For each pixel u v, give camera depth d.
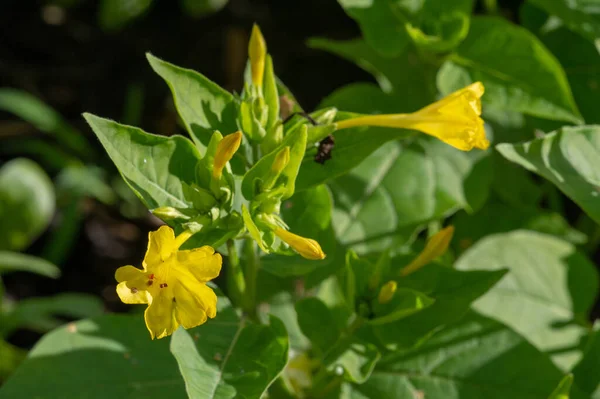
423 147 0.84
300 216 0.75
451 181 0.84
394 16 0.85
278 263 0.75
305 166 0.74
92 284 1.09
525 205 0.89
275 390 0.79
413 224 0.83
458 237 0.90
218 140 0.71
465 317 0.80
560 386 0.73
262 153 0.74
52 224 1.11
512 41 0.83
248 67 0.75
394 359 0.79
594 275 0.86
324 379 0.79
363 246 0.82
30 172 1.03
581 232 0.92
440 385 0.78
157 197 0.72
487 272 0.76
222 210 0.72
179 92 0.74
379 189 0.83
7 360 0.92
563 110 0.82
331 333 0.76
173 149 0.72
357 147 0.74
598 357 0.79
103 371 0.79
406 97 0.87
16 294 1.06
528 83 0.83
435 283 0.76
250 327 0.74
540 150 0.75
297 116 0.75
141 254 1.12
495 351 0.79
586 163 0.75
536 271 0.86
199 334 0.73
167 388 0.79
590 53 0.88
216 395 0.71
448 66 0.84
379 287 0.75
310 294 0.83
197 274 0.69
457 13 0.84
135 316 0.81
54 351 0.79
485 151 0.85
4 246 1.02
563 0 0.85
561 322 0.85
